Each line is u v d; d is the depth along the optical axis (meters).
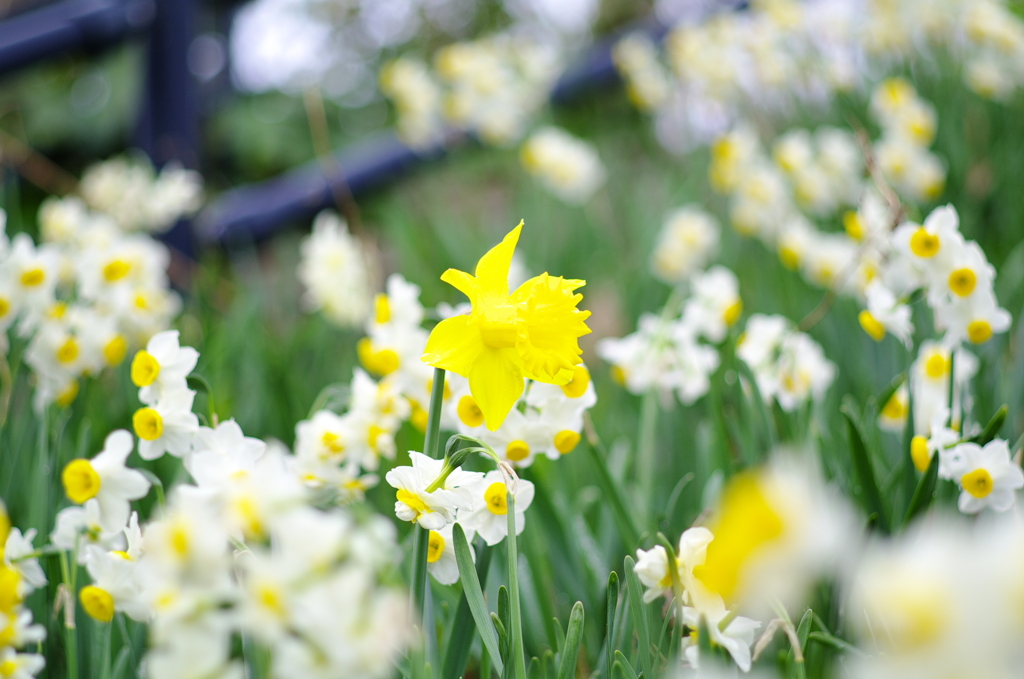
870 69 2.78
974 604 0.82
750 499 0.79
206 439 1.12
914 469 1.20
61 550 1.12
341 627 0.97
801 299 1.83
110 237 1.60
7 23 2.21
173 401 1.14
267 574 0.98
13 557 1.10
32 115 3.33
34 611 1.16
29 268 1.30
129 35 2.30
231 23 3.47
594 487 1.36
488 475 1.12
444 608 1.21
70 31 2.20
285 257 2.69
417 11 4.75
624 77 3.59
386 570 0.99
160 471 1.33
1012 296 1.59
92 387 1.39
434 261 2.47
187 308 2.07
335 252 1.80
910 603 0.83
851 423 1.18
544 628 1.21
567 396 1.17
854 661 1.08
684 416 1.44
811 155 2.25
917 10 2.59
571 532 1.24
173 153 2.39
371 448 1.23
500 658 1.09
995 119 2.44
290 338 1.97
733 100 2.95
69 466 1.11
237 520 1.00
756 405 1.28
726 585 0.79
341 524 0.98
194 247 2.33
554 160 2.64
